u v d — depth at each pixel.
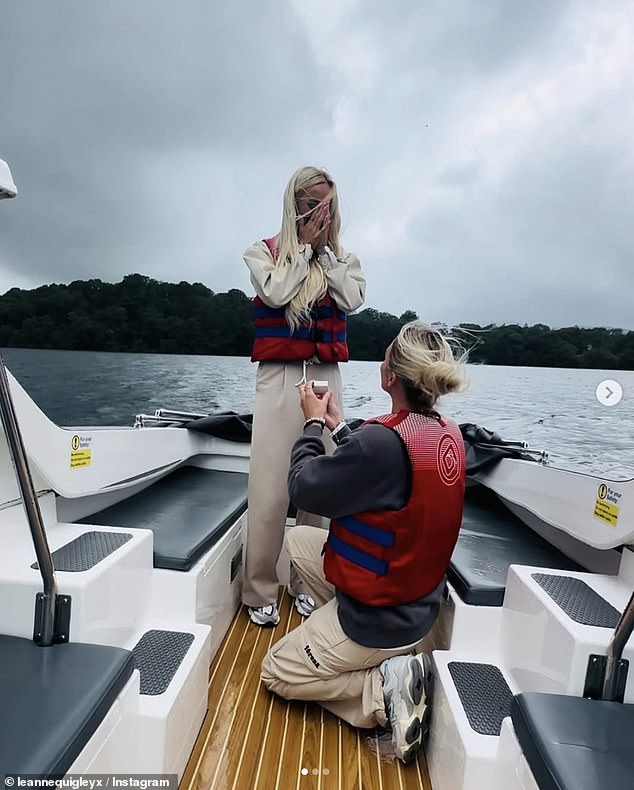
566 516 1.76
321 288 1.76
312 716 1.48
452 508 1.27
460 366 1.26
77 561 1.22
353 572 1.29
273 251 1.80
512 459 2.38
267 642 1.86
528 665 1.21
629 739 0.84
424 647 1.72
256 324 1.81
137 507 2.04
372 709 1.32
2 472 1.34
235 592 2.04
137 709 1.05
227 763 1.29
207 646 1.43
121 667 0.97
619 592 1.26
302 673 1.41
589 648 1.01
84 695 0.86
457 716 1.14
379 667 1.35
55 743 0.75
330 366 1.88
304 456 1.41
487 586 1.45
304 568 1.65
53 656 0.99
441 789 1.18
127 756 1.00
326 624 1.39
